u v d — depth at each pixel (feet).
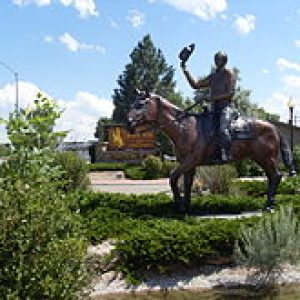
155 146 149.48
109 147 149.69
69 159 62.13
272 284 32.68
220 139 41.93
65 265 17.87
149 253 33.30
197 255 33.99
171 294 31.58
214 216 45.19
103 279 32.55
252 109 152.56
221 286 32.73
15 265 17.06
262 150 43.60
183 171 42.42
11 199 17.54
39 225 17.52
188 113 42.65
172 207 44.01
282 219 32.24
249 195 59.26
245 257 33.45
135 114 41.37
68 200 19.75
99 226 37.40
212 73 43.21
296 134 148.46
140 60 276.82
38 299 17.17
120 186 99.09
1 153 20.35
